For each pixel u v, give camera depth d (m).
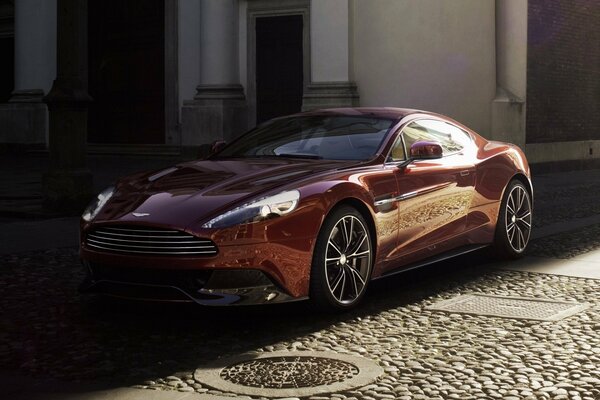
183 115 21.50
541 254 8.78
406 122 7.29
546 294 6.81
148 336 5.57
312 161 6.71
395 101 18.22
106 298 6.67
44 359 5.04
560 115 20.58
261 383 4.50
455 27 17.98
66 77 11.75
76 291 6.93
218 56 21.06
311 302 5.98
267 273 5.68
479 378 4.58
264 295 5.70
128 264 5.78
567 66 20.80
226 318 6.05
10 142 25.70
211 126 20.98
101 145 24.34
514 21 18.41
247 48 21.27
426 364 4.86
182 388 4.46
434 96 18.02
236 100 21.20
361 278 6.30
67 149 11.76
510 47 18.38
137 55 23.92
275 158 6.92
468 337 5.46
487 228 7.96
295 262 5.79
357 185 6.26
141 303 6.51
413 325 5.81
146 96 23.80
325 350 5.18
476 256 8.67
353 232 6.24
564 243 9.52
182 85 22.78
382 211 6.48
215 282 5.62
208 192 5.97
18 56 25.77
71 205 11.77
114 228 5.85
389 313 6.18
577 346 5.22
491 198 7.96
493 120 18.20
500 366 4.81
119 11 24.23
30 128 25.34
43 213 11.58
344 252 6.14
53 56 25.23
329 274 6.06
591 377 4.57
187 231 5.59
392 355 5.06
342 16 18.44
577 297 6.69
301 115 7.70
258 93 21.28
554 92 20.27
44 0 25.16
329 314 6.14
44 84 25.39
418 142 6.82
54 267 7.97
